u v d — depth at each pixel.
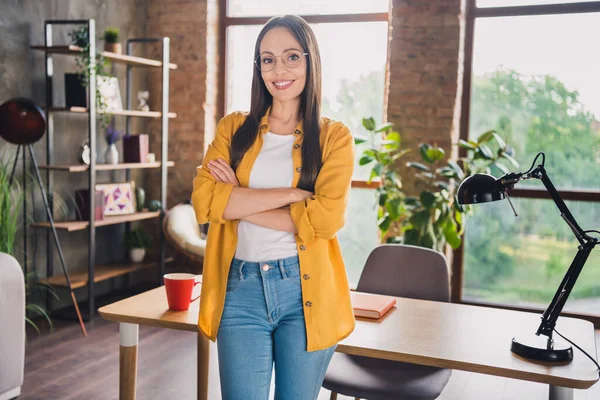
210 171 1.85
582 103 5.08
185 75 5.90
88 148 4.96
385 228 4.85
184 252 5.07
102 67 4.68
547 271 5.24
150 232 6.05
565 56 5.09
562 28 5.08
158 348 4.16
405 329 2.08
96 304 5.23
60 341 4.22
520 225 5.29
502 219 5.33
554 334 2.05
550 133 5.18
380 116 5.64
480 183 1.96
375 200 5.65
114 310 2.16
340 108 5.75
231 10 6.00
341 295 1.85
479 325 2.14
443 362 1.80
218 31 6.01
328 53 5.74
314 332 1.73
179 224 5.23
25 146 4.65
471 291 5.46
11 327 3.10
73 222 4.75
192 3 5.81
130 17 5.77
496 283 5.38
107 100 5.04
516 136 5.27
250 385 1.70
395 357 1.86
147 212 5.49
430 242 4.70
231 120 1.95
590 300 5.11
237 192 1.77
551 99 5.16
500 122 5.30
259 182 1.83
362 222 5.73
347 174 1.81
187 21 5.84
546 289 5.25
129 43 5.62
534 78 5.18
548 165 5.21
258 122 1.87
